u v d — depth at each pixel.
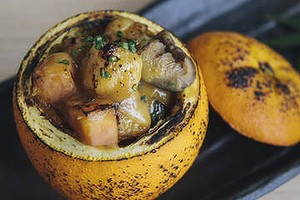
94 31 0.33
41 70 0.31
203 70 0.37
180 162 0.32
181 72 0.31
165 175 0.32
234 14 0.43
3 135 0.37
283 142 0.37
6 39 0.43
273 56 0.39
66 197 0.34
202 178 0.37
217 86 0.37
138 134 0.31
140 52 0.31
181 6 0.42
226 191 0.37
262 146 0.38
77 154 0.30
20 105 0.31
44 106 0.31
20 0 0.44
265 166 0.38
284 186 0.38
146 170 0.31
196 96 0.32
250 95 0.37
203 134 0.33
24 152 0.37
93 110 0.29
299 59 0.42
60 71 0.31
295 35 0.42
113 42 0.31
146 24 0.33
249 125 0.37
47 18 0.44
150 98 0.32
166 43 0.32
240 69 0.37
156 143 0.31
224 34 0.39
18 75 0.32
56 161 0.31
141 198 0.33
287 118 0.37
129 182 0.31
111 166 0.31
